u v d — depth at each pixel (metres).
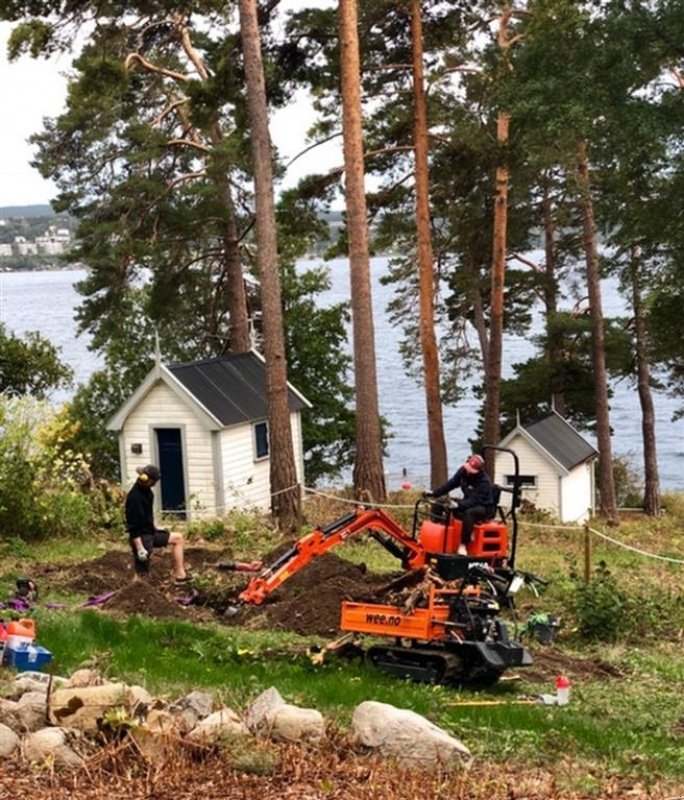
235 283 43.97
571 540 28.30
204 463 32.34
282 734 8.86
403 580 13.63
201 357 48.47
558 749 10.05
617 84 26.23
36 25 28.45
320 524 26.52
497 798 8.11
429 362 32.06
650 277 28.94
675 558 24.78
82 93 33.03
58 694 8.70
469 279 46.91
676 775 9.55
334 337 47.97
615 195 27.88
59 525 23.92
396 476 72.44
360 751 8.82
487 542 13.61
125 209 41.31
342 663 12.96
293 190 33.22
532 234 49.12
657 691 13.07
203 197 41.25
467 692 12.39
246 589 14.86
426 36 32.59
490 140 34.03
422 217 31.77
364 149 35.75
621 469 53.75
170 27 36.81
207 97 29.47
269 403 26.23
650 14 26.12
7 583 17.58
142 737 8.28
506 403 50.50
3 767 8.02
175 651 12.88
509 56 29.95
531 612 17.05
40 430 24.17
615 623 15.85
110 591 17.36
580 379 49.72
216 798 7.68
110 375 46.44
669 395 48.78
